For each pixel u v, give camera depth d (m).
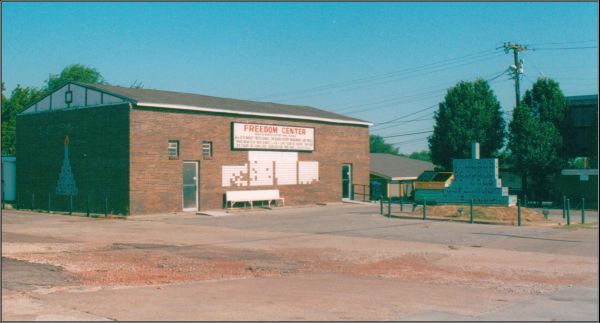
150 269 13.71
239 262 15.05
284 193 37.25
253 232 22.53
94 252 16.53
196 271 13.57
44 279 12.07
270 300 10.26
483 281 12.55
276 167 36.72
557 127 42.72
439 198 31.91
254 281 12.32
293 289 11.38
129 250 17.11
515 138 42.41
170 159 31.00
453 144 46.44
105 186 30.36
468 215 27.89
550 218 28.67
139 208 29.55
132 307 9.56
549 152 41.44
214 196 33.12
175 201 31.22
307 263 14.97
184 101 33.03
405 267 14.41
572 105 43.62
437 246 18.38
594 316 9.26
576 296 10.94
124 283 11.88
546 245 18.70
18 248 16.91
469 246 18.45
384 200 48.38
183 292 10.96
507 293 11.20
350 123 41.81
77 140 31.86
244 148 34.69
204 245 18.48
